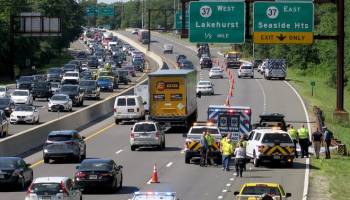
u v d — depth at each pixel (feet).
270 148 287.28
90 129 429.38
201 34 375.66
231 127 339.57
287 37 369.30
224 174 272.51
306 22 368.68
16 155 314.35
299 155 326.85
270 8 368.89
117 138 387.14
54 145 298.35
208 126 308.19
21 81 610.65
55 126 377.50
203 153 292.61
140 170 282.15
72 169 280.72
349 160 315.37
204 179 260.42
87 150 342.03
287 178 263.29
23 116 440.45
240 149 266.77
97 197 223.10
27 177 241.96
